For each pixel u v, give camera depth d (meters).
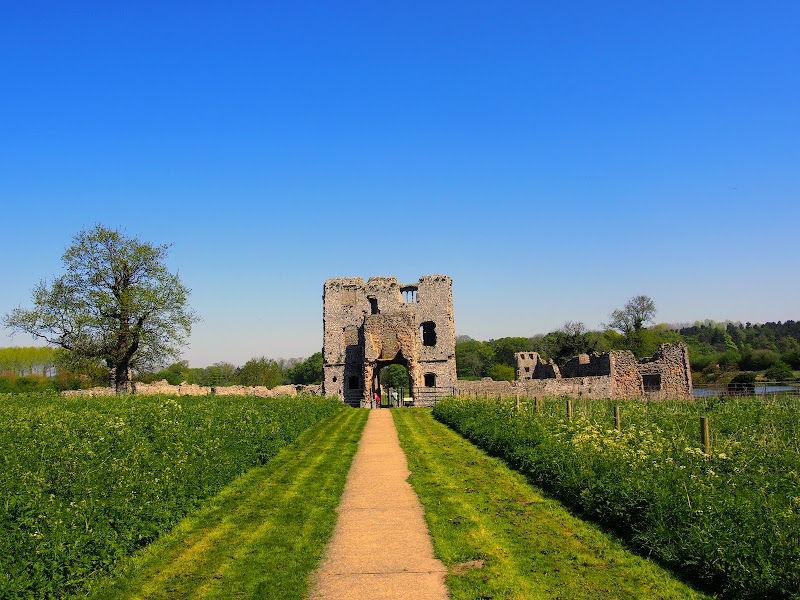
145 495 13.24
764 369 87.50
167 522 13.34
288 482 18.47
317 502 16.11
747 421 22.36
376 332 56.66
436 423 34.53
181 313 51.50
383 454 23.78
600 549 12.02
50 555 9.91
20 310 47.88
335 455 23.47
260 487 17.78
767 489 12.26
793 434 19.20
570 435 18.86
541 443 19.17
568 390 50.31
